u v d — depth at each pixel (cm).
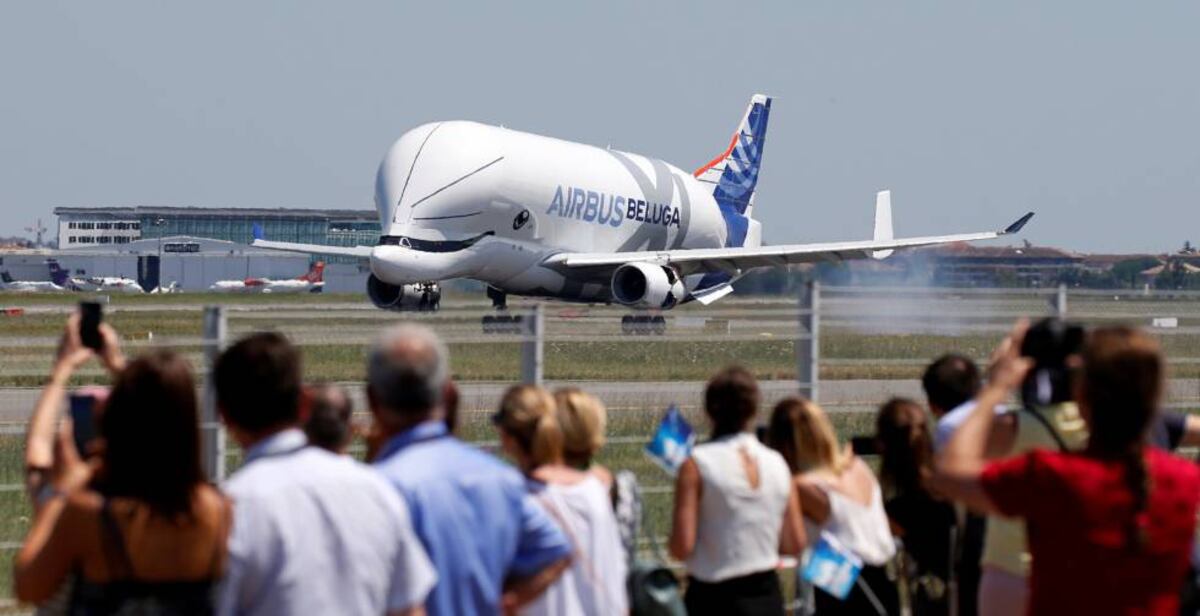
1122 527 2755
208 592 2675
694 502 3891
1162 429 3806
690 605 3962
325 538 2673
